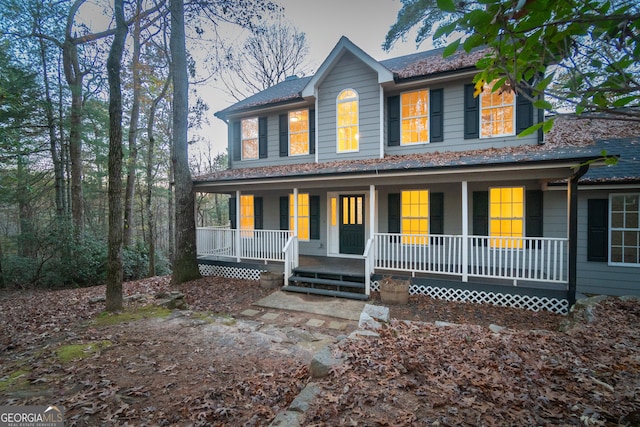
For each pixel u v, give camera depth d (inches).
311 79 384.2
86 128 460.8
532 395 100.7
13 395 118.5
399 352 140.6
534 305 249.9
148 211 516.4
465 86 332.8
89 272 425.7
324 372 124.8
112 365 146.1
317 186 328.2
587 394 100.0
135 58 466.9
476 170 250.4
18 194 448.5
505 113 319.6
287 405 115.6
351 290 305.6
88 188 589.9
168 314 227.5
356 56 363.3
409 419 91.5
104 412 109.5
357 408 99.0
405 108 362.3
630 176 270.1
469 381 111.5
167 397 121.1
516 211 317.7
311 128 411.8
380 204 374.9
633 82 52.8
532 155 248.2
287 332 203.0
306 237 423.8
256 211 451.2
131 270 475.2
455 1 57.4
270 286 324.2
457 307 258.1
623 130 348.8
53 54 441.1
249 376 140.0
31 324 214.2
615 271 289.4
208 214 1093.8
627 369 117.3
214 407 114.5
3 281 394.6
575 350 137.4
